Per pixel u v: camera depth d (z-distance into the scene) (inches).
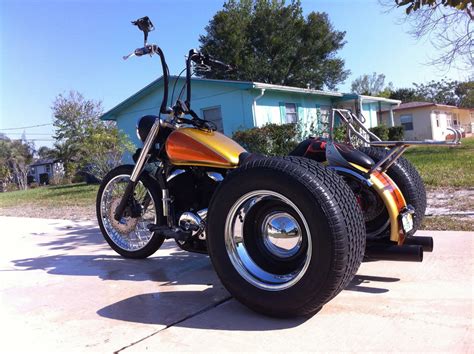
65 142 1059.9
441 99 2359.7
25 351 94.7
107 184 168.6
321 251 93.1
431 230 176.9
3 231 249.1
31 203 436.8
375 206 124.4
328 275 93.0
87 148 577.0
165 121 142.3
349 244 93.8
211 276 139.4
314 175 97.6
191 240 133.4
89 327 105.4
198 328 101.5
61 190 635.5
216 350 90.7
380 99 919.0
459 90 2048.5
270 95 652.7
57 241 211.0
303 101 731.4
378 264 139.7
